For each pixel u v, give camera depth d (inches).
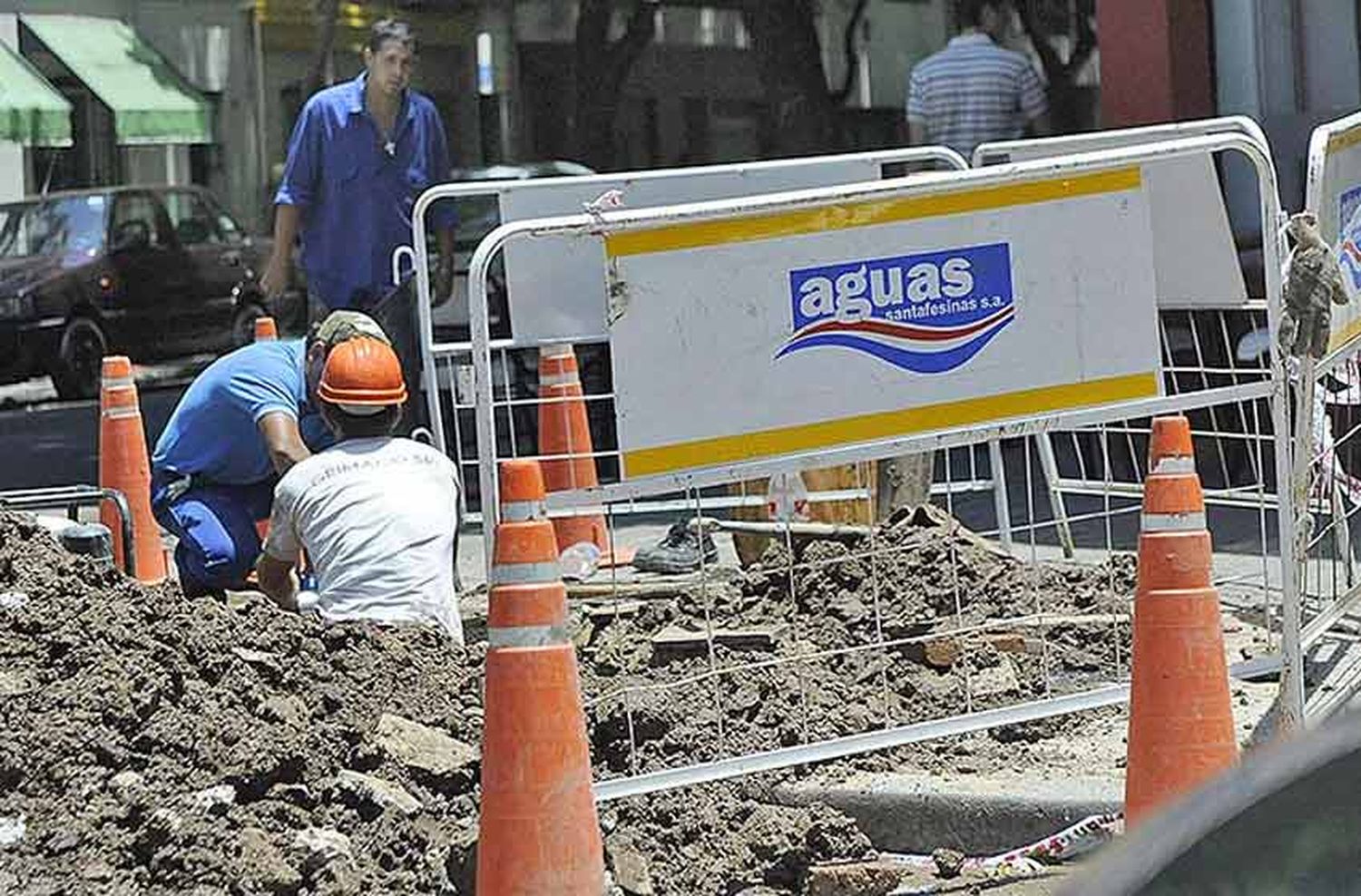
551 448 888.9
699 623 804.6
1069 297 652.7
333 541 732.7
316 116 1101.7
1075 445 1009.5
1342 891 245.9
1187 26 1482.5
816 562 805.9
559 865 513.0
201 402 870.4
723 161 2554.1
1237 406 928.3
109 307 2230.6
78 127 2554.1
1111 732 708.0
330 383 750.5
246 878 551.2
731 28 2536.9
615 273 613.3
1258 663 689.0
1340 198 726.5
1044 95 1567.4
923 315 638.5
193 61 2591.0
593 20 2503.7
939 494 970.7
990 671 740.0
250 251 2333.9
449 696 676.7
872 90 2513.5
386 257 1111.6
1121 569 854.5
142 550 1018.7
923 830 642.8
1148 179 742.5
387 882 569.6
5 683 602.9
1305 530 702.5
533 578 516.7
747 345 623.8
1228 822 250.5
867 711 703.7
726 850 616.7
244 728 603.5
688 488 624.1
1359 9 1469.0
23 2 2534.5
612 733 669.3
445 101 2564.0
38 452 1845.5
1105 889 248.4
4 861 550.3
